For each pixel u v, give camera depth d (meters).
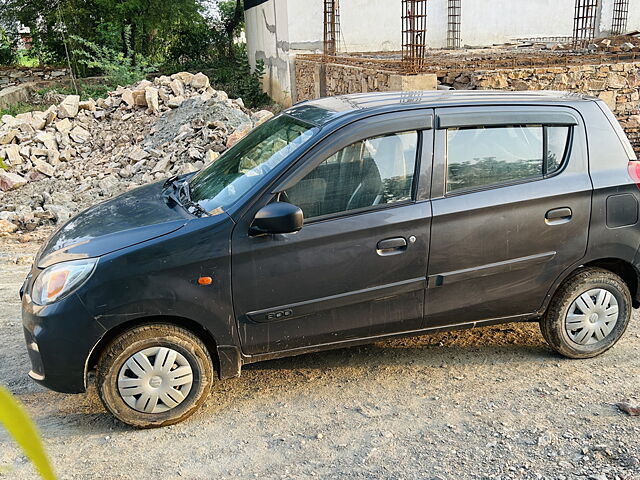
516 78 11.76
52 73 27.12
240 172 4.13
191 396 3.78
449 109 4.00
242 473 3.37
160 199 4.38
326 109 4.27
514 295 4.16
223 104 12.31
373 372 4.42
